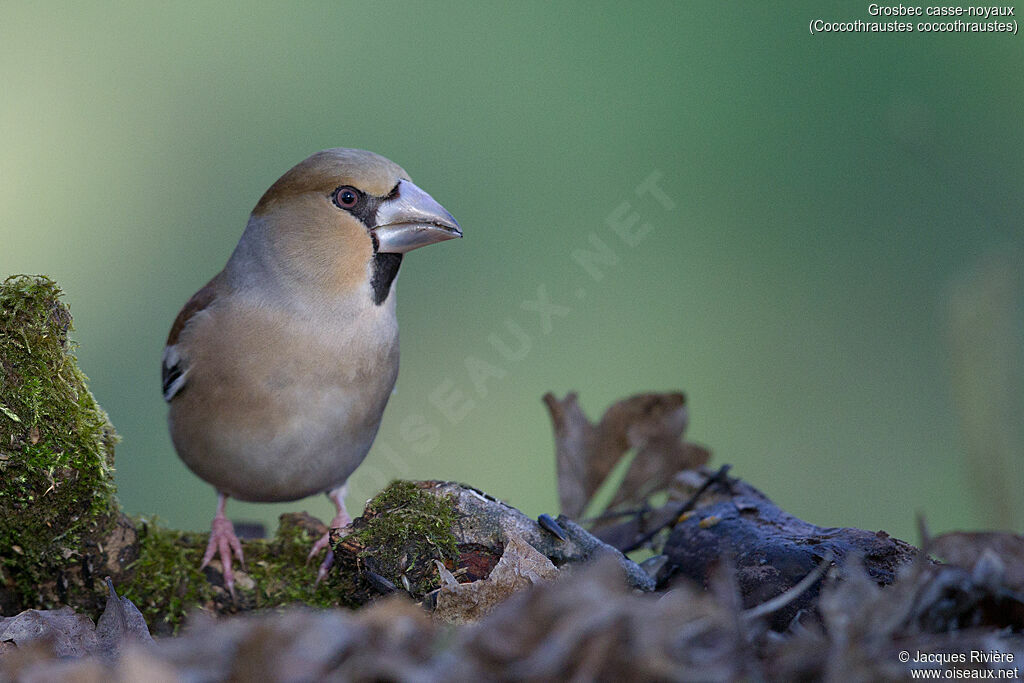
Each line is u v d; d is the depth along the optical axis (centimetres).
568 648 369
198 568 744
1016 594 479
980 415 491
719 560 630
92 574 686
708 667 387
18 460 643
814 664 408
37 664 471
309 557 756
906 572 448
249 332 834
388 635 394
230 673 388
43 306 656
